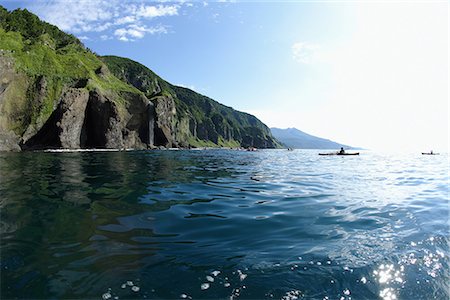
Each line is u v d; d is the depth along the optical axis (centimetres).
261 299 379
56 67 7012
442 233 639
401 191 1191
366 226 683
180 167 2038
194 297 373
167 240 557
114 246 515
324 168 2264
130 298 363
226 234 602
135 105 8356
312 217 749
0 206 753
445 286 428
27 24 8362
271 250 525
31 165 1878
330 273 449
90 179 1266
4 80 5650
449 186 1360
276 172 1864
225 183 1293
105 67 9338
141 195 945
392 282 433
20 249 486
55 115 6303
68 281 392
